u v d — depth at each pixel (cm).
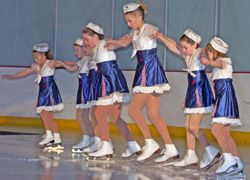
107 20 1739
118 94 1022
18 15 1858
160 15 1656
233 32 1553
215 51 920
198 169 952
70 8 1792
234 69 1548
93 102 1071
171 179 850
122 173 892
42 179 812
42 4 1830
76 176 850
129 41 1014
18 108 1828
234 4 1553
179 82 1584
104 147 1035
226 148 915
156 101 996
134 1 1692
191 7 1614
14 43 1862
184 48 958
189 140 958
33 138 1393
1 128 1673
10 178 812
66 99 1756
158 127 998
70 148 1212
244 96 1475
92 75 1103
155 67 984
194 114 945
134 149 1047
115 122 1046
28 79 1812
